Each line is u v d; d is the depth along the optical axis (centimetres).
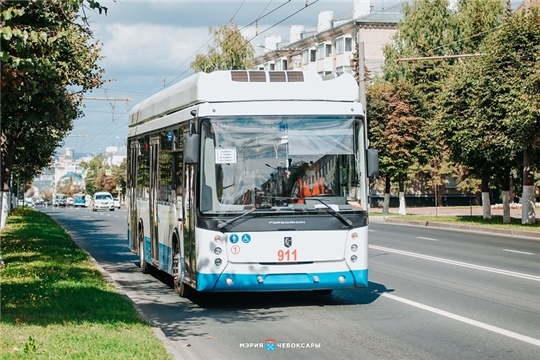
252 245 1104
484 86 3294
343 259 1128
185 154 1116
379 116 5156
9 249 2136
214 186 1113
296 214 1114
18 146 3344
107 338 847
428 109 5188
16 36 1012
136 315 1032
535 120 3059
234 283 1100
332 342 909
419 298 1253
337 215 1124
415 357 820
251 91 1141
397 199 7381
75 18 1327
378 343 898
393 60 6375
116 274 1725
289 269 1109
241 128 1127
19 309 1045
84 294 1204
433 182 6306
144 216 1670
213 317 1103
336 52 8112
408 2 6450
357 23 7719
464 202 7512
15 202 7594
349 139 1151
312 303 1223
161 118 1462
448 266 1745
